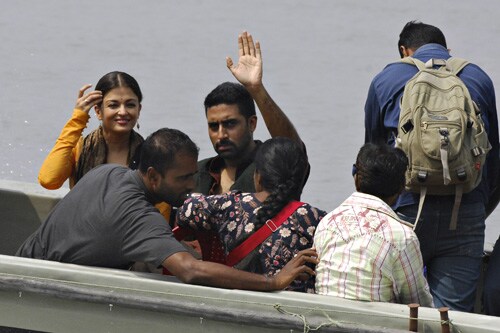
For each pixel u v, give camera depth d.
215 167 19.94
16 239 21.77
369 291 16.00
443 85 18.94
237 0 72.81
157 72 51.84
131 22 64.44
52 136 40.25
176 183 16.64
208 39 60.66
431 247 19.34
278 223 16.59
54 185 20.23
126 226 16.31
